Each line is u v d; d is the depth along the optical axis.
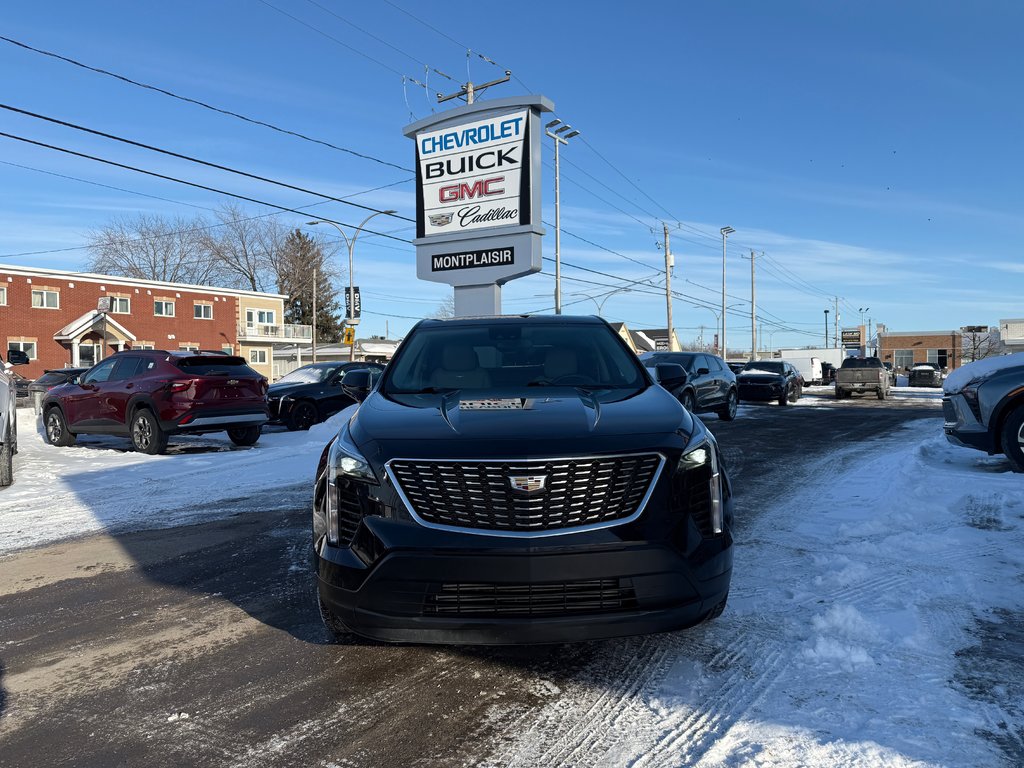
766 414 19.34
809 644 3.41
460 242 13.41
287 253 72.31
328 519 3.19
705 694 2.98
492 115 13.01
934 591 4.11
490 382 4.21
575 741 2.66
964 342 71.31
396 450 3.01
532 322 4.91
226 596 4.46
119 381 11.63
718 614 3.24
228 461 10.09
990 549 4.92
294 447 11.42
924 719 2.71
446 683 3.16
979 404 7.75
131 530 6.34
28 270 41.44
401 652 3.51
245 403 11.62
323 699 3.04
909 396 32.12
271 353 57.34
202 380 11.12
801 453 10.48
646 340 54.97
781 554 5.01
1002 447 7.67
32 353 41.72
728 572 3.12
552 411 3.36
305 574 4.87
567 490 2.87
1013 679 3.03
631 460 2.94
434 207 13.73
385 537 2.91
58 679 3.30
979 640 3.44
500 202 12.98
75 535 6.20
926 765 2.39
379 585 2.90
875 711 2.78
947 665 3.17
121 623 4.02
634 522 2.88
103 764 2.58
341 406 15.22
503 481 2.87
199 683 3.22
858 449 10.91
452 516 2.89
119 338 45.78
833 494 7.18
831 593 4.16
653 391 3.94
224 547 5.67
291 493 7.88
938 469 8.05
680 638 3.57
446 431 3.13
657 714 2.84
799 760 2.46
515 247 12.88
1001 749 2.49
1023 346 42.81
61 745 2.72
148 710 2.98
